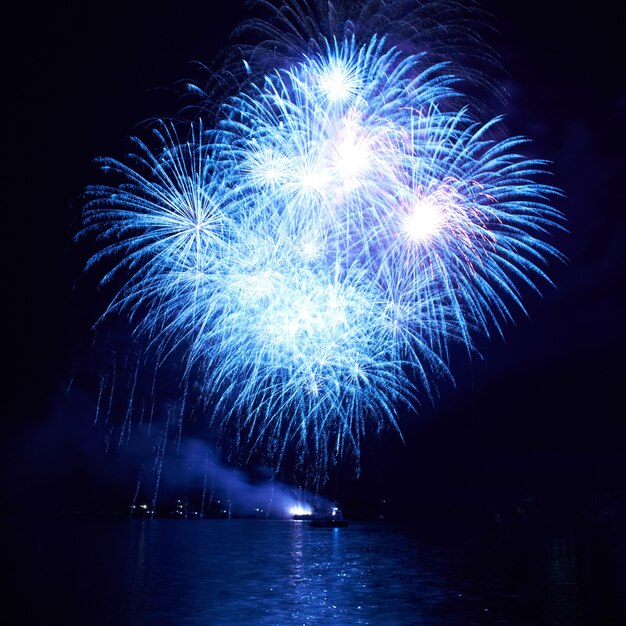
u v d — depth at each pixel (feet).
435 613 79.87
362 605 86.22
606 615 77.36
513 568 133.80
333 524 352.08
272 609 82.74
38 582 102.12
